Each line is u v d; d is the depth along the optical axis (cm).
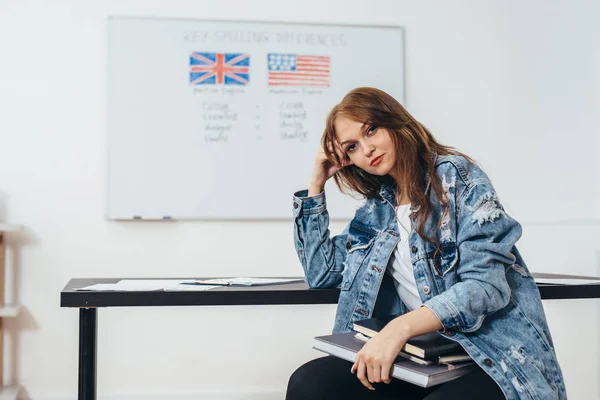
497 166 274
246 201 259
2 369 243
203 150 257
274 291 132
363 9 271
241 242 259
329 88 266
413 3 273
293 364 260
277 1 265
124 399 249
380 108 119
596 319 275
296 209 143
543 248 274
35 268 247
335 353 111
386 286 135
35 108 250
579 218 276
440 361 101
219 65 259
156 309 253
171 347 253
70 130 252
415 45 273
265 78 262
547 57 280
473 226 109
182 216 254
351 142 122
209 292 129
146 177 253
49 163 250
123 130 253
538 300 114
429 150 121
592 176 278
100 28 255
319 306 263
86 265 250
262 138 260
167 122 255
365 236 134
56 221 249
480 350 103
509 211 274
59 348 247
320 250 140
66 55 253
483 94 276
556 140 278
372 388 103
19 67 250
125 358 251
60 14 253
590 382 273
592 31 282
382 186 134
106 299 126
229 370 256
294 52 264
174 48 257
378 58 269
